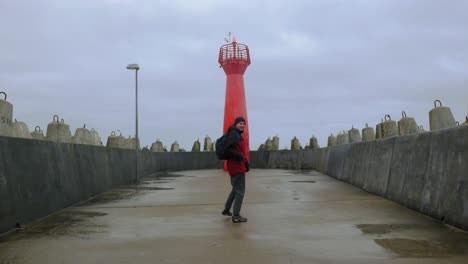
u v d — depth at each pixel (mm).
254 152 32250
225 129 26266
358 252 5168
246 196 11109
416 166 8516
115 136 20812
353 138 19344
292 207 9039
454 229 6465
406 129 12148
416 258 4859
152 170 24750
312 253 5145
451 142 7027
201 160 31344
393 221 7230
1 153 6691
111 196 11734
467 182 6305
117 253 5285
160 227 6969
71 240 6023
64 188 9422
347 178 15242
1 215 6441
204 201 10297
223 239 5988
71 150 10359
